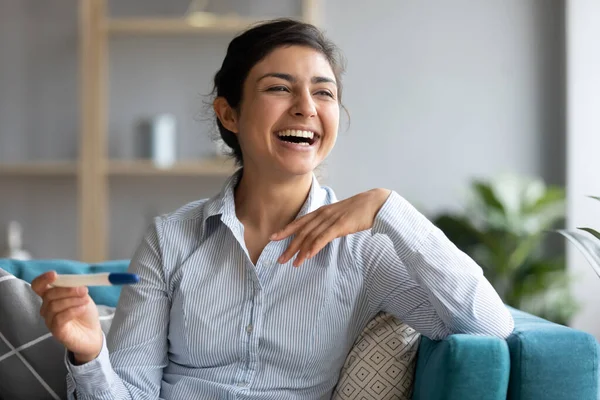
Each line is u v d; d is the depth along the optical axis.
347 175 3.86
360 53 3.84
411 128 3.85
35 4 3.88
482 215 3.65
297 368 1.46
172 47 3.86
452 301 1.38
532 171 3.83
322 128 1.48
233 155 1.64
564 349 1.31
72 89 3.89
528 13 3.82
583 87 3.67
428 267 1.40
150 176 3.87
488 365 1.30
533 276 3.52
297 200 1.52
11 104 3.88
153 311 1.47
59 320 1.21
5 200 3.91
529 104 3.83
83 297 1.22
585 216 3.68
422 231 1.42
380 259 1.50
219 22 3.64
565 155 3.78
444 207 3.85
